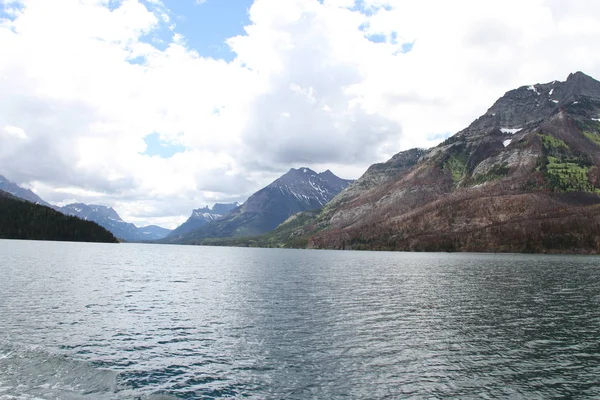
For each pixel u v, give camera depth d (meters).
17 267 100.19
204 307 57.34
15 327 42.53
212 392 28.27
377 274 113.44
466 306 60.31
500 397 28.00
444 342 40.66
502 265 153.50
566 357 36.31
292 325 47.00
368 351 37.41
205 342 39.75
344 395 28.06
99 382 29.38
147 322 47.28
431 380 30.75
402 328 46.16
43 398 26.36
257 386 29.39
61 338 39.47
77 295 63.66
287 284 86.56
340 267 143.25
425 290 78.06
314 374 31.75
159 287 77.38
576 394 28.58
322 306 59.22
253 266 145.38
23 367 31.50
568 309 58.38
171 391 28.31
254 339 40.97
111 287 74.44
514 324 48.62
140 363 33.53
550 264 159.12
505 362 34.88
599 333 44.69
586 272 120.06
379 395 28.11
